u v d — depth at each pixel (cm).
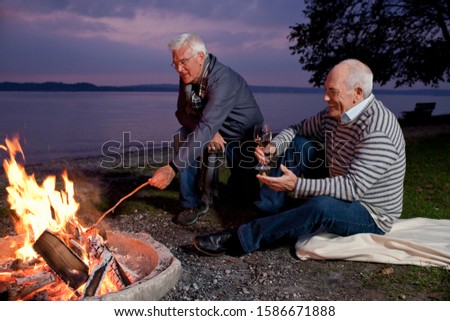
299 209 340
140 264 330
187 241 401
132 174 720
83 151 1286
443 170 714
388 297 296
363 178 331
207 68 419
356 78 332
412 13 1856
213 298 296
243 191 484
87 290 263
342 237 355
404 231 371
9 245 338
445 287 305
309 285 316
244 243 348
